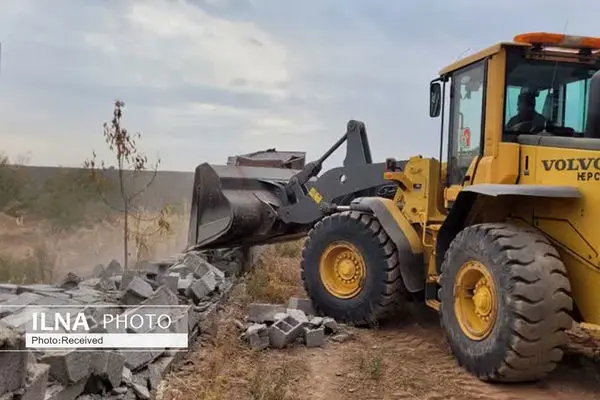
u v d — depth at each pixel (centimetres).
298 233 909
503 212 562
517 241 483
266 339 593
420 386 492
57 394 320
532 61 574
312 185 847
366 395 473
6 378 275
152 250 908
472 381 503
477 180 582
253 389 449
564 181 498
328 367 541
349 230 704
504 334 471
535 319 457
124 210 816
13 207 932
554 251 479
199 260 747
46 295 509
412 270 663
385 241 683
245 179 888
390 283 675
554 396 470
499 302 478
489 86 572
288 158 1126
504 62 564
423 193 680
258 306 707
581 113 589
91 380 364
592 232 472
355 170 799
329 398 465
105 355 362
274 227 888
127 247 823
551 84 582
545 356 464
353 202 737
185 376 471
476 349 505
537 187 486
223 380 474
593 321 473
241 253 951
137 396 397
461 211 575
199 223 869
